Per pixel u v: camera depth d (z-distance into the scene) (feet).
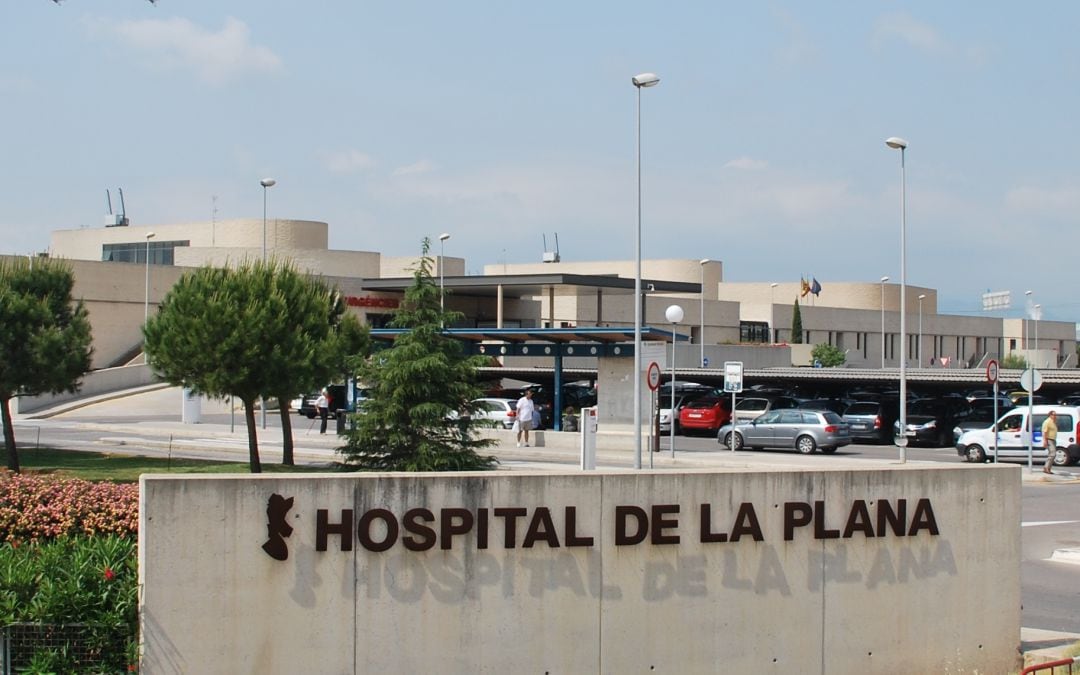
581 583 33.88
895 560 37.88
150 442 134.21
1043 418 117.91
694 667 35.04
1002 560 39.75
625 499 34.40
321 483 31.94
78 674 30.58
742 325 281.33
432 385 78.18
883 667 37.60
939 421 147.84
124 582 31.45
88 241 301.22
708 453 130.00
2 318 94.12
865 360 306.76
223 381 89.20
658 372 98.22
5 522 40.96
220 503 31.24
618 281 201.36
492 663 33.12
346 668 32.07
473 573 32.96
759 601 35.88
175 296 91.71
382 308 230.07
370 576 32.22
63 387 98.27
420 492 32.60
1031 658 40.11
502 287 197.16
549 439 132.77
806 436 130.93
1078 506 87.92
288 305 93.45
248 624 31.40
